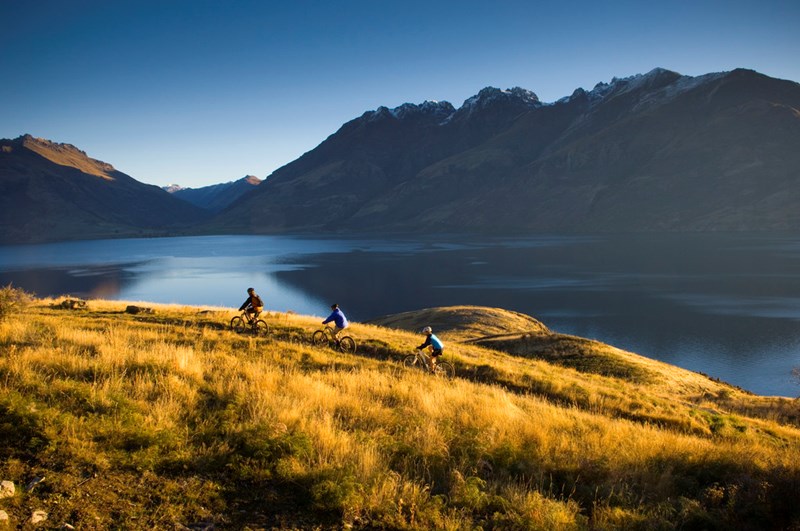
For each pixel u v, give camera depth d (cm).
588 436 984
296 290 15888
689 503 673
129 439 664
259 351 1672
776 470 749
